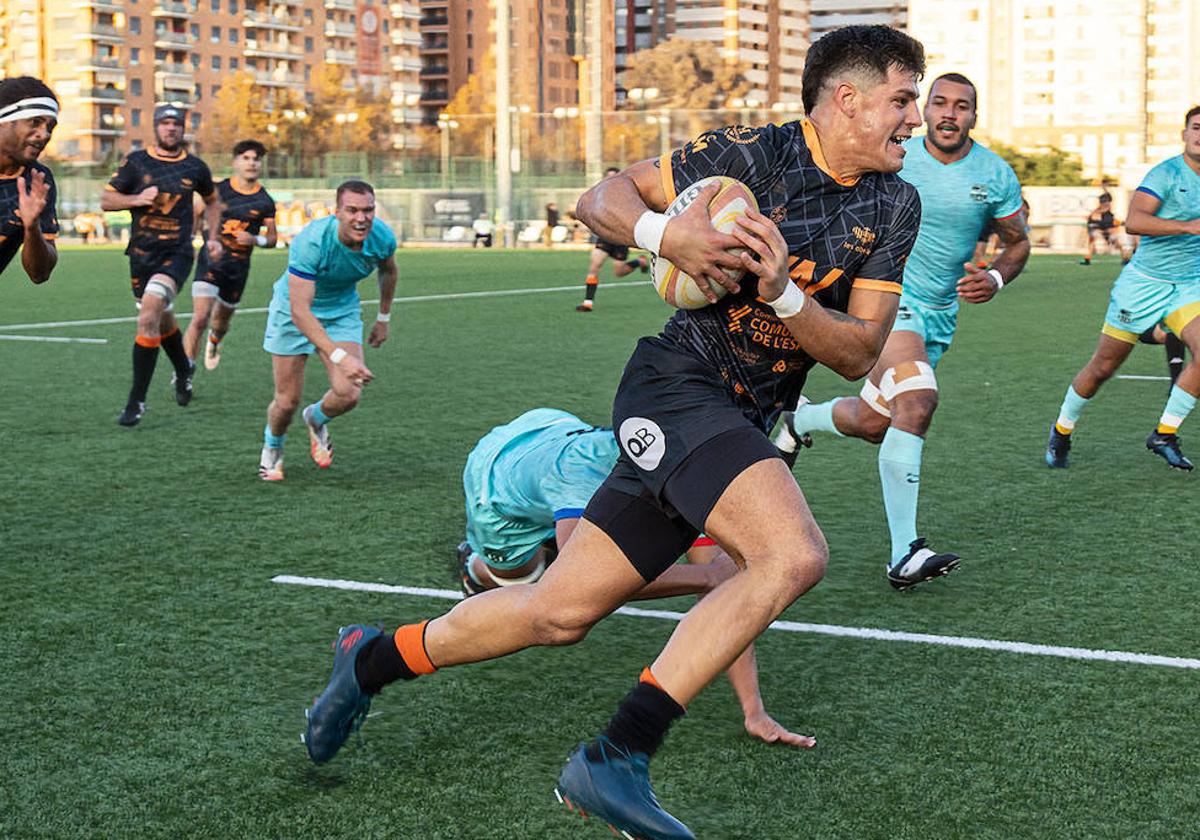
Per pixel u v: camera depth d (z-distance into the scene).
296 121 86.75
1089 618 4.97
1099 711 4.03
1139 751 3.73
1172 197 7.40
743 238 2.93
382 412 9.80
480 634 3.31
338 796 3.45
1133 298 7.52
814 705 4.09
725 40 142.00
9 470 7.60
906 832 3.25
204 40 112.25
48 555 5.79
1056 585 5.41
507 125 39.34
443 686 4.22
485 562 4.22
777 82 148.25
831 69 3.09
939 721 3.96
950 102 5.85
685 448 3.08
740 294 3.15
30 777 3.56
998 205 6.03
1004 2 105.00
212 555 5.81
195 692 4.18
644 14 144.75
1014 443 8.65
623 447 3.19
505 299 20.16
